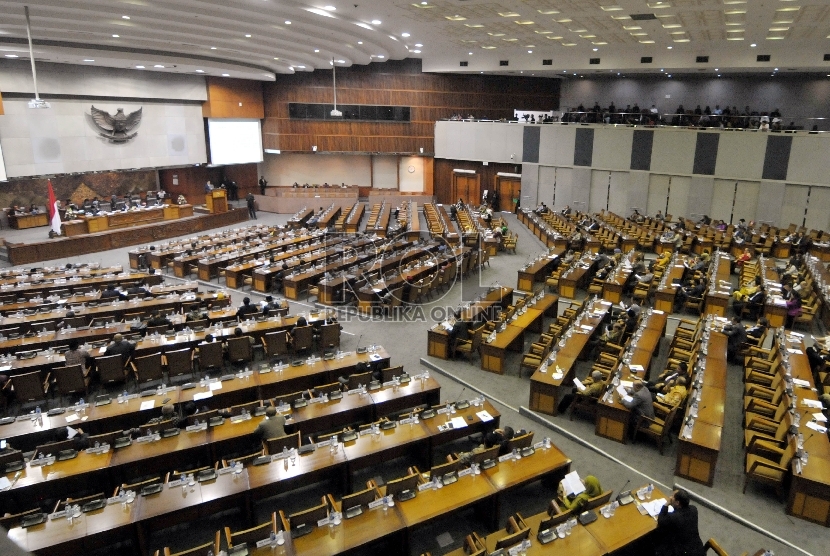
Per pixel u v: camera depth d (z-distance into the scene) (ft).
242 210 105.40
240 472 25.90
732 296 59.98
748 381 38.11
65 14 55.93
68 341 42.65
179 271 67.36
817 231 80.64
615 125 99.66
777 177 87.86
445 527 26.89
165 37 70.44
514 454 27.27
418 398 34.53
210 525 26.89
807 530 26.66
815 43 80.33
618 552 22.66
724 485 29.81
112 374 38.60
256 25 64.59
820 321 53.62
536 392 36.68
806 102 101.50
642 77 112.78
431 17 66.64
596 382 35.17
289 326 45.39
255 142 116.37
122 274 62.23
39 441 30.07
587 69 99.76
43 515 22.53
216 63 90.12
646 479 30.40
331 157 126.00
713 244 76.79
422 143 119.44
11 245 71.82
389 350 47.50
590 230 85.92
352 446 28.17
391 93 116.37
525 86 118.73
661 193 98.48
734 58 88.58
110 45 75.77
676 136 94.73
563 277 59.36
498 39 84.84
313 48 83.51
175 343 41.37
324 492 29.40
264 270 62.39
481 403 32.32
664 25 69.97
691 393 33.45
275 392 35.91
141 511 23.25
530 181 110.83
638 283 57.67
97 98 88.53
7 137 78.28
